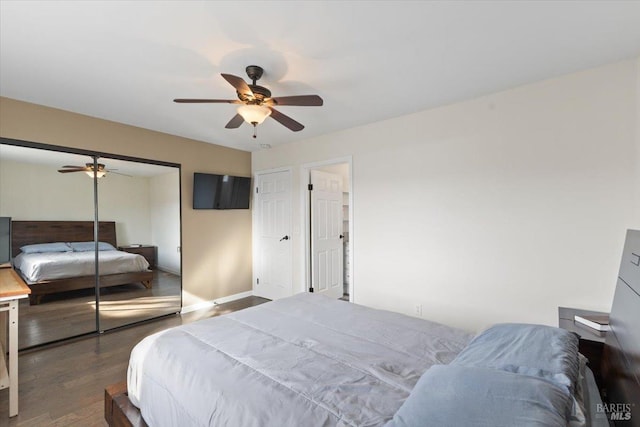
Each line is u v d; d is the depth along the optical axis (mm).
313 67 2252
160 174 3857
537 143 2527
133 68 2244
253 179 4941
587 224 2328
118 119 3371
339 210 4832
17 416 1954
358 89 2637
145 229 3732
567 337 1296
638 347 1089
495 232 2742
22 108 2865
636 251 1490
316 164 4090
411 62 2193
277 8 1619
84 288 3279
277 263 4621
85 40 1891
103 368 2566
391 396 1129
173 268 3982
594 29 1812
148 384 1466
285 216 4512
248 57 2104
